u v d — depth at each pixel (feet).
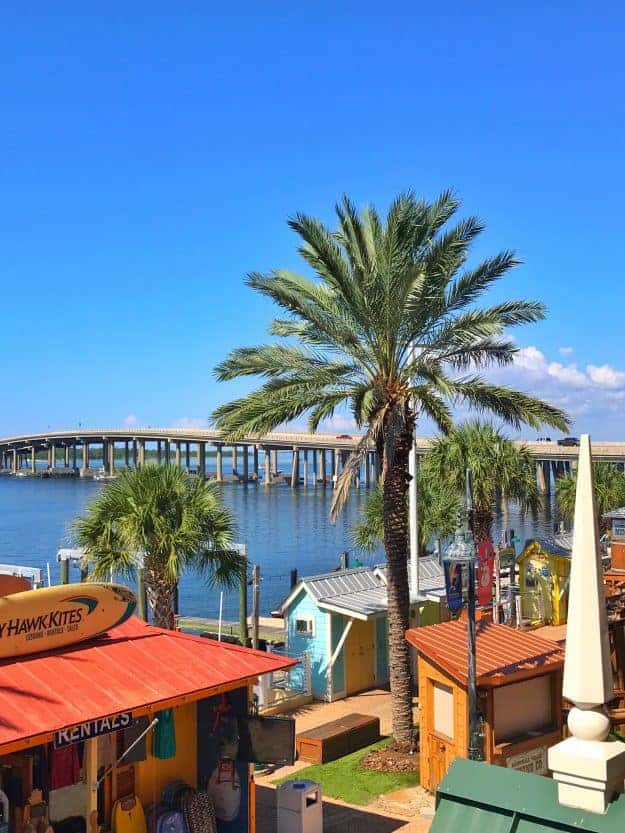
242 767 38.40
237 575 70.28
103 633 38.58
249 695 38.34
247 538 260.62
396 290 57.21
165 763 38.52
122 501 65.46
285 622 74.38
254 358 62.03
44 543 246.27
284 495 471.62
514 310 58.34
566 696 18.51
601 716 18.22
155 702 32.48
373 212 61.77
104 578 65.41
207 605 147.43
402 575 56.80
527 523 283.18
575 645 18.33
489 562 55.72
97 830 34.06
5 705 30.04
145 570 66.59
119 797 36.81
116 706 31.48
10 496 500.33
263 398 60.03
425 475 109.91
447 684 45.34
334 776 51.55
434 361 58.49
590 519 18.22
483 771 20.30
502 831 18.85
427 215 59.52
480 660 44.29
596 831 17.62
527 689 45.55
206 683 34.91
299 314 60.23
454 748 44.96
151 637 38.83
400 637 55.98
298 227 57.26
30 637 34.53
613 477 130.82
